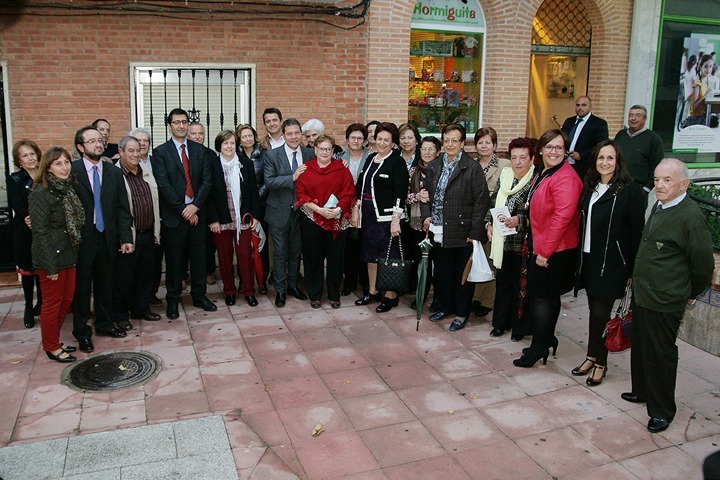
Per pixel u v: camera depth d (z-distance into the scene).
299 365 5.46
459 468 4.06
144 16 7.81
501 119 9.73
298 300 7.07
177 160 6.20
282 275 6.84
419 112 9.58
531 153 5.58
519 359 5.52
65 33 7.61
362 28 8.64
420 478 3.96
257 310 6.75
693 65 10.78
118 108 7.95
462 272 6.18
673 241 4.28
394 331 6.23
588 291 5.02
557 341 5.57
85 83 7.78
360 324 6.39
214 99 8.45
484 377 5.29
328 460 4.13
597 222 4.87
